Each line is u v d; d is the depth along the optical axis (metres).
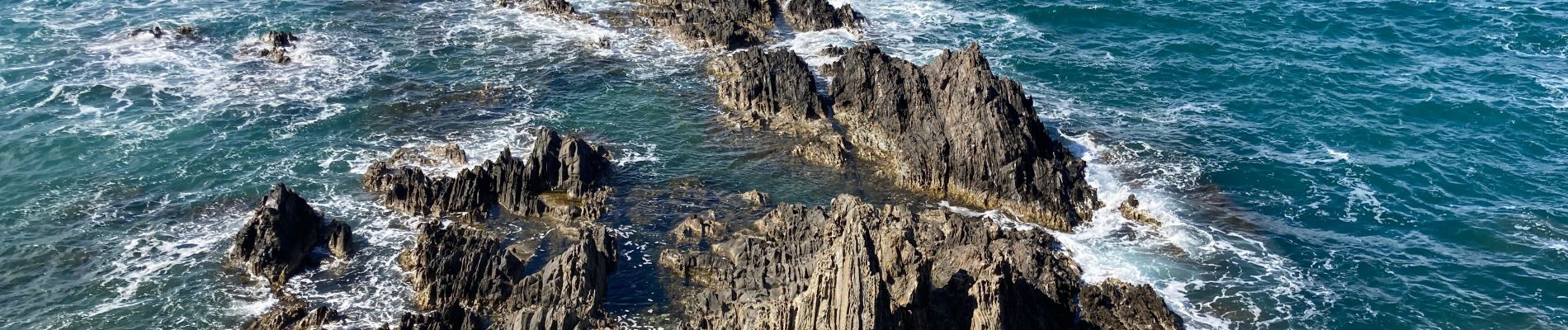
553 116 89.19
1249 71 100.25
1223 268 70.06
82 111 86.19
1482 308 66.25
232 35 103.19
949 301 58.88
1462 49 104.19
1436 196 79.00
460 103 90.94
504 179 73.69
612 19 112.06
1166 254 71.44
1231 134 88.94
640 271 67.06
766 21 111.19
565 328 57.38
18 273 65.69
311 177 77.88
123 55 97.06
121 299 63.44
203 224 71.19
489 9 114.12
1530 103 92.94
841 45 106.62
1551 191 79.38
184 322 61.69
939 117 82.69
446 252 65.31
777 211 72.38
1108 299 64.44
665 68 99.75
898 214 71.81
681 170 80.56
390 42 103.62
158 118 85.56
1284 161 84.19
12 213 71.69
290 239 67.12
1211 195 79.25
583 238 68.06
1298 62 101.75
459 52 102.06
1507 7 112.94
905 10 116.75
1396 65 100.94
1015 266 66.44
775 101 89.88
